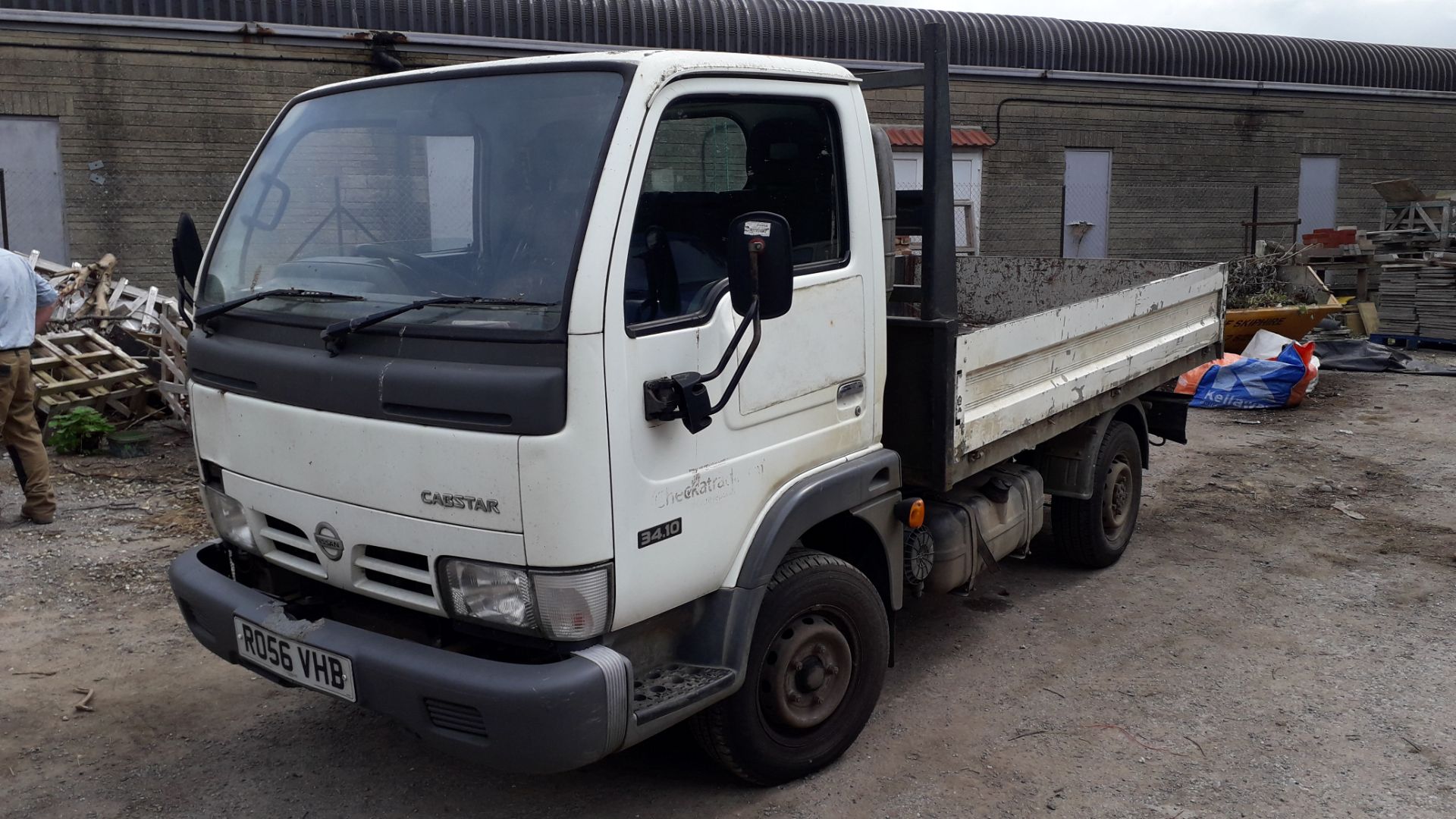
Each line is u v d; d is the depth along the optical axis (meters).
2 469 7.31
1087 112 17.28
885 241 3.92
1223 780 3.70
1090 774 3.74
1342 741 3.96
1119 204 17.88
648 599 2.92
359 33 12.38
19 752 3.84
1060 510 5.67
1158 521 6.79
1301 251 14.06
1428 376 11.72
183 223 3.60
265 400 3.20
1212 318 6.62
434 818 3.47
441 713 2.84
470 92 3.16
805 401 3.42
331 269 3.23
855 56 15.38
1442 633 4.96
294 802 3.56
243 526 3.45
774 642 3.46
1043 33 16.80
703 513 3.06
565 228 2.78
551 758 2.74
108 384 8.36
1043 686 4.45
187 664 4.58
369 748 3.91
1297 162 19.19
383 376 2.86
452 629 3.05
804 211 3.44
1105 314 5.20
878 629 3.81
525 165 2.94
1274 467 8.04
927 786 3.66
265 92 12.27
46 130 11.52
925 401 3.97
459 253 2.96
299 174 3.45
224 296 3.48
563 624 2.75
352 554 3.06
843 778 3.71
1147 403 6.44
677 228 3.00
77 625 4.92
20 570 5.51
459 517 2.79
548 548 2.70
